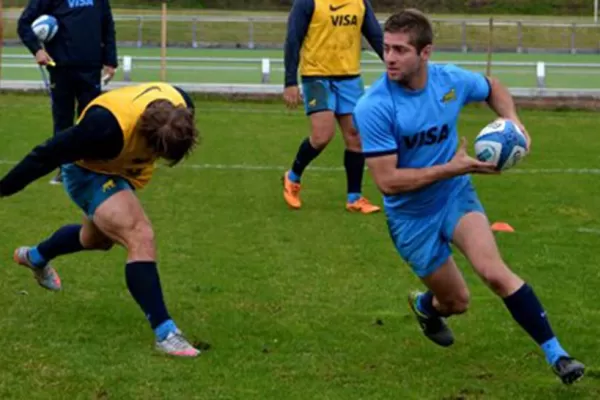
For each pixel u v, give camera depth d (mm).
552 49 83125
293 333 14781
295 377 13000
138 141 13016
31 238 20719
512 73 57156
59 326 14844
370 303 16453
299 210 24062
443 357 13922
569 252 20312
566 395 12523
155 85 13531
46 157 12961
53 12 24922
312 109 23391
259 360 13609
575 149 34250
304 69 23250
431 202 12867
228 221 22672
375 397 12367
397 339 14648
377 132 12531
